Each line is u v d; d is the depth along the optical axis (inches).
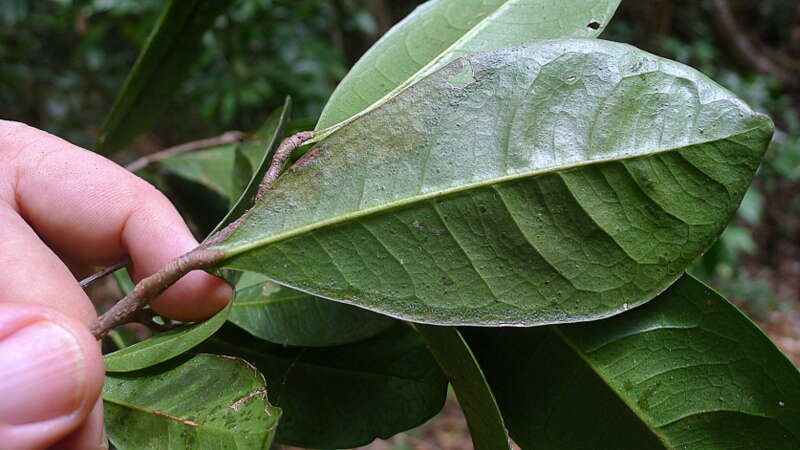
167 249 7.0
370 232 5.2
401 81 5.9
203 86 23.0
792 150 36.3
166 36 7.5
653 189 5.1
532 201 5.2
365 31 27.2
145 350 5.5
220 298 6.1
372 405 6.4
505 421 5.9
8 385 4.7
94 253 7.4
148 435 5.2
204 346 6.7
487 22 6.1
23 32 25.1
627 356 5.6
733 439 5.4
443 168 5.2
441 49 6.0
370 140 5.3
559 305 5.2
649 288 5.3
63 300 6.0
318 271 5.2
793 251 41.5
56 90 26.3
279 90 23.8
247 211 5.3
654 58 5.3
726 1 47.6
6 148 7.2
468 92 5.3
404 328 6.6
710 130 5.1
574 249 5.2
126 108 8.2
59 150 7.3
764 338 5.3
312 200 5.3
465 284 5.2
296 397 6.5
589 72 5.2
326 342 6.3
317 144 5.3
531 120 5.2
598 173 5.2
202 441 5.0
